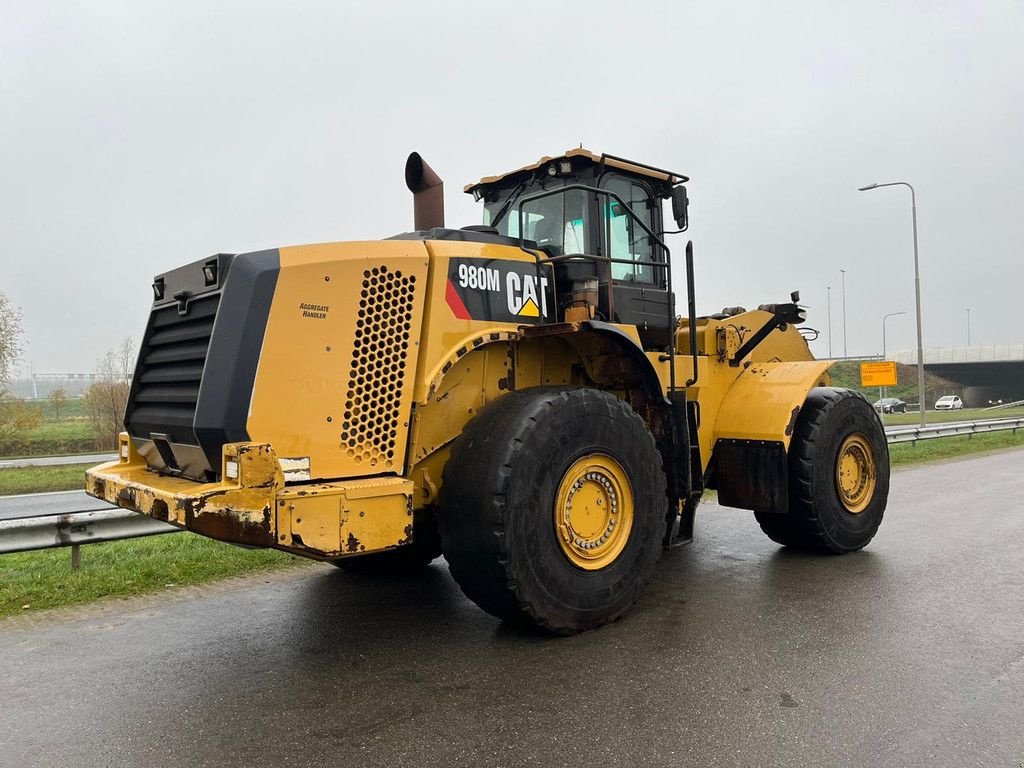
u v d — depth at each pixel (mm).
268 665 3758
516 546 3801
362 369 3809
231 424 3465
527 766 2703
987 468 12555
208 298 3764
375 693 3379
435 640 4105
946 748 2816
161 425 4109
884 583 5148
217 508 3182
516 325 4480
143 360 4508
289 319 3607
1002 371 61062
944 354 61438
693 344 5070
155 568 5547
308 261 3682
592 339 4656
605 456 4262
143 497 3652
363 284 3822
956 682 3432
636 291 5406
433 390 4020
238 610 4730
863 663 3670
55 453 23656
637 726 3012
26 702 3346
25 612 4734
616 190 5473
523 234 5484
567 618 4039
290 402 3590
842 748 2816
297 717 3141
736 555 6078
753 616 4441
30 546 5203
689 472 4965
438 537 5500
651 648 3916
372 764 2730
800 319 6297
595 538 4254
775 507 5586
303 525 3387
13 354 22547
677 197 5648
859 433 6121
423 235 4359
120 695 3410
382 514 3635
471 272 4262
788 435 5578
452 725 3041
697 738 2904
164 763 2766
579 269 5059
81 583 5191
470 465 3879
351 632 4266
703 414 5824
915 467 12891
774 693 3322
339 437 3727
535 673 3590
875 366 19547
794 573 5461
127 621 4523
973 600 4719
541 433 3938
